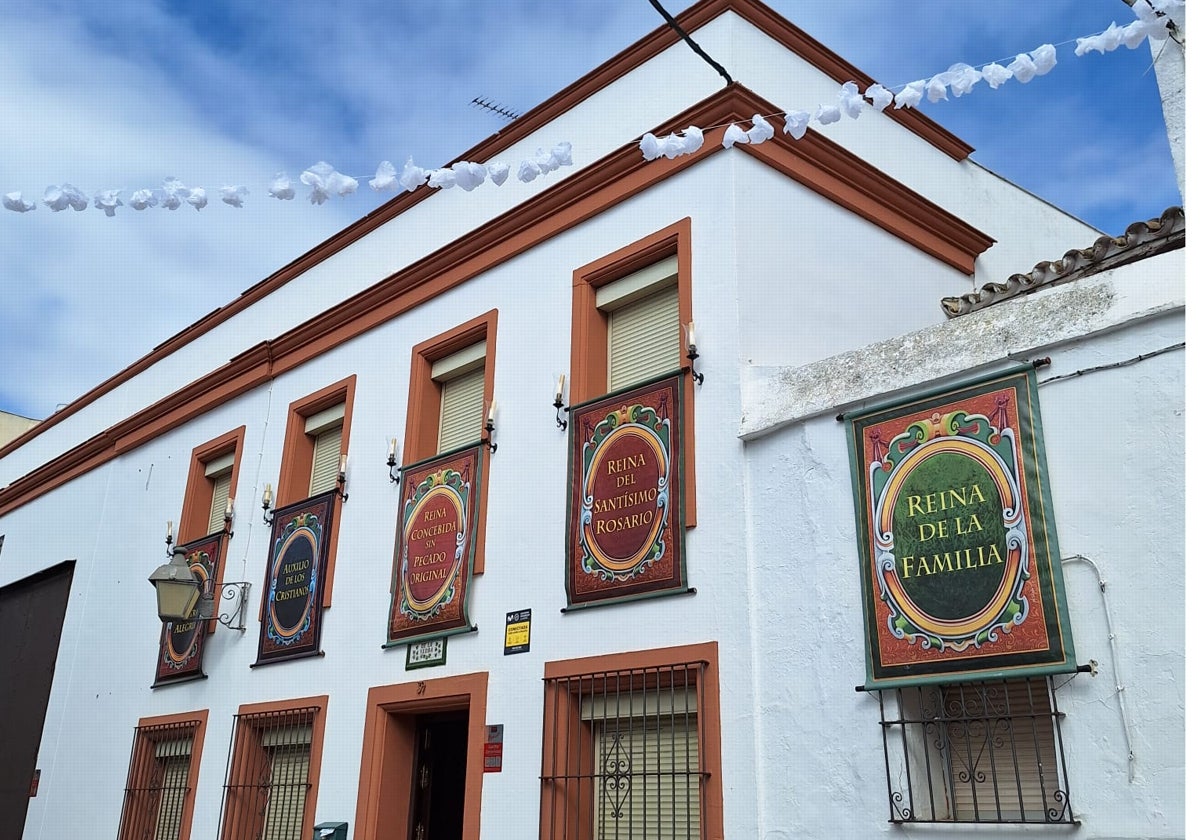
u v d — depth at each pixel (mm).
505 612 7797
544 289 8516
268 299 12000
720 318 7090
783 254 7441
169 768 10914
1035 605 5031
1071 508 5055
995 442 5395
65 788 12227
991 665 5117
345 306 10469
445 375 9484
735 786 6070
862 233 8188
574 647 7223
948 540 5445
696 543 6723
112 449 14070
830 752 5703
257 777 9742
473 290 9219
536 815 7035
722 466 6734
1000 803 5176
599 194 8266
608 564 7148
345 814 8453
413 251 10133
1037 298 5465
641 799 6691
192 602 10344
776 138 7648
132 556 12844
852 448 6023
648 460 7137
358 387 10172
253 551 10703
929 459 5648
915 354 5902
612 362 8062
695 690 6516
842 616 5852
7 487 16391
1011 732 4938
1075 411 5160
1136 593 4746
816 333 7453
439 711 8398
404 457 9242
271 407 11320
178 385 13211
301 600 9742
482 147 9641
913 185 9133
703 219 7441
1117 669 4727
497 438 8430
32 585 15070
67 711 12836
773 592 6230
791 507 6289
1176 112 5996
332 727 8914
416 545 8711
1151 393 4914
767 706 6070
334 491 9836
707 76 7883
